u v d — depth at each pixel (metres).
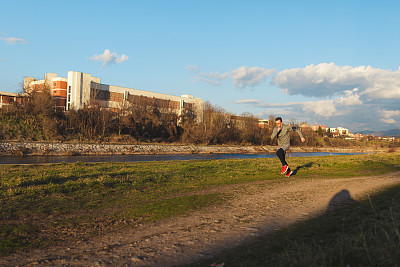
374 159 21.94
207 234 5.01
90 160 37.94
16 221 5.96
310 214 5.97
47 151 44.25
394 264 2.83
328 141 122.38
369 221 4.74
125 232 5.33
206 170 14.67
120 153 52.16
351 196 7.61
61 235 5.20
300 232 4.56
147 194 8.77
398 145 139.12
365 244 3.33
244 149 76.56
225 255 3.88
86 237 5.09
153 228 5.52
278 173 13.55
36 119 60.06
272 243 4.13
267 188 9.59
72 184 9.70
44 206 7.20
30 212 6.65
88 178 10.92
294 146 94.25
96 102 69.56
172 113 86.69
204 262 3.70
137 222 5.96
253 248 4.05
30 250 4.46
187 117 88.31
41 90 74.00
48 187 9.13
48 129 56.94
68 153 45.31
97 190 9.17
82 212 6.77
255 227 5.29
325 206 6.64
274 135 12.71
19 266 3.84
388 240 3.50
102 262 3.93
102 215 6.50
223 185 10.37
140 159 42.19
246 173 13.41
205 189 9.61
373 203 6.25
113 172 13.08
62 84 81.56
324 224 4.86
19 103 65.25
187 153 62.59
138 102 79.81
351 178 11.77
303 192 8.68
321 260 3.05
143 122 77.12
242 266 3.38
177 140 79.50
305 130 109.12
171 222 5.89
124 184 10.19
